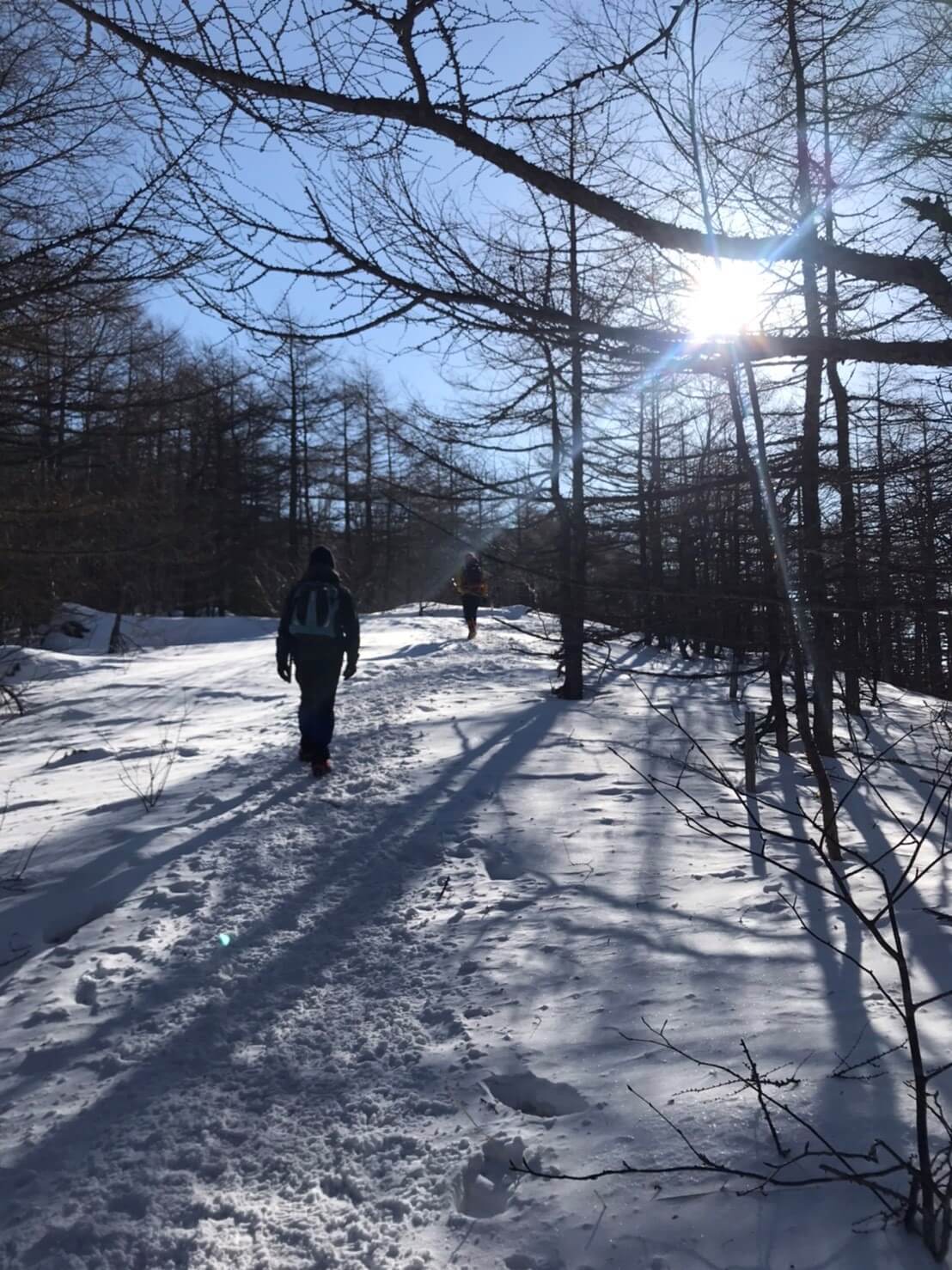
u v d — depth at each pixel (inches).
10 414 367.9
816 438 163.5
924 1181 93.9
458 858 238.1
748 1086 119.3
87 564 629.3
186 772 356.8
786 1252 96.3
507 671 585.6
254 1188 118.5
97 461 540.4
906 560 143.3
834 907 186.1
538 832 251.6
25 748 477.4
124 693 621.3
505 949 179.9
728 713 415.2
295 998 169.2
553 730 383.2
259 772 340.2
